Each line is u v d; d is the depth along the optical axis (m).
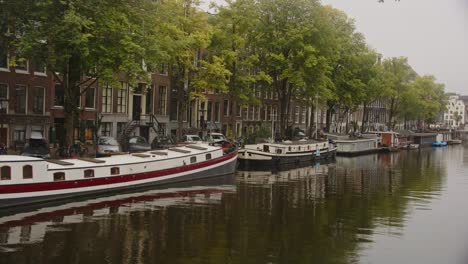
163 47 31.53
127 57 25.73
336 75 52.34
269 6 41.53
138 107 44.28
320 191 28.56
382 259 15.97
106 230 17.75
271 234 18.33
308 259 15.59
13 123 33.72
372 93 58.28
